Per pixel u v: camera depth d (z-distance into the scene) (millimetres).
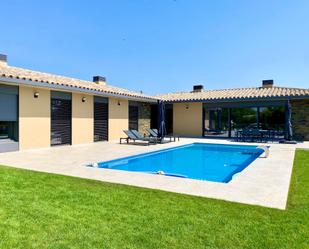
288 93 18547
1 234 3525
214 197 5215
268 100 19156
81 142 16500
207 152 14508
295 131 18719
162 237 3516
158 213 4324
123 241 3406
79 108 16328
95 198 5062
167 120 24531
